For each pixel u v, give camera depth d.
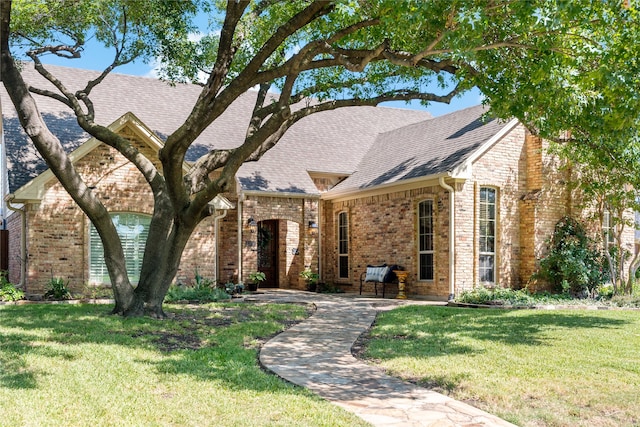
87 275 16.27
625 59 8.09
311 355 8.95
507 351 9.21
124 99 21.20
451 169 16.94
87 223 16.38
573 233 18.39
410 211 18.73
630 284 17.89
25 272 15.98
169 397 6.30
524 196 18.36
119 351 8.37
